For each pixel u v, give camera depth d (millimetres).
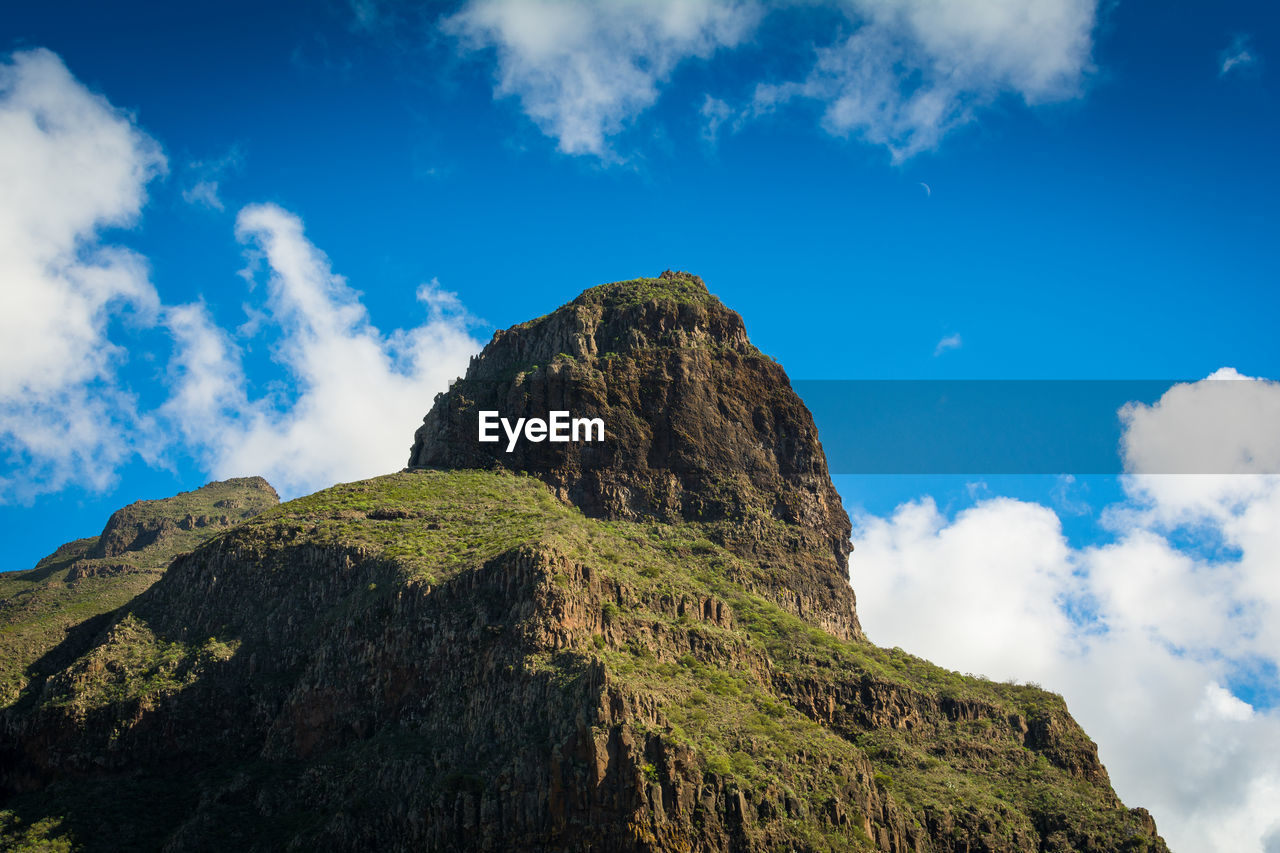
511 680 163500
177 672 188875
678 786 151125
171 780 178875
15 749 182625
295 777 171250
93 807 172125
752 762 160250
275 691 184750
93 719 182500
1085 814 185875
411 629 176750
